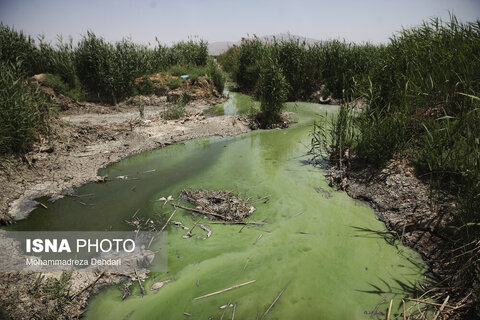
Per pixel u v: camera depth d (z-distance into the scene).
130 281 3.24
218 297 3.02
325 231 3.99
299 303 2.94
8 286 2.95
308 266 3.40
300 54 11.73
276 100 8.60
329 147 6.60
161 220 4.26
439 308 2.74
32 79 9.72
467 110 4.40
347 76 11.34
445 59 5.20
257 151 6.81
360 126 5.65
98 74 10.52
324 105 11.40
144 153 6.79
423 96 5.03
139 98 11.41
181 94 11.73
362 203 4.61
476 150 3.54
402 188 4.39
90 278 3.21
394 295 2.99
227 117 9.28
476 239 2.92
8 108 5.70
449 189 3.95
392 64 6.29
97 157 6.32
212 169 5.91
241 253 3.62
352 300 2.96
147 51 13.82
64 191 5.06
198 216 4.36
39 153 5.93
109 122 8.92
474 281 2.85
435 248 3.45
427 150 4.35
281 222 4.21
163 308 2.91
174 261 3.51
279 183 5.30
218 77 13.23
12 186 4.96
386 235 3.87
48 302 2.87
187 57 15.88
